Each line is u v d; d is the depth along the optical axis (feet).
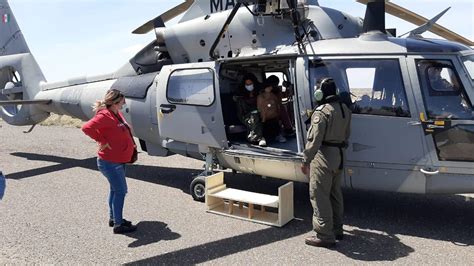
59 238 15.67
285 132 21.70
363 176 16.66
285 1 18.67
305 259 13.74
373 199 20.34
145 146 25.25
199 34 22.08
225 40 21.30
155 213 18.63
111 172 15.76
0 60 34.32
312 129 13.96
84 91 27.32
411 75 15.74
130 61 25.70
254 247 14.83
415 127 15.53
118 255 14.19
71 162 30.09
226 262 13.61
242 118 20.97
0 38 34.86
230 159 19.94
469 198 20.45
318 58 17.35
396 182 16.16
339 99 14.39
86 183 24.00
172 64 23.81
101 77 27.30
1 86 34.88
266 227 16.83
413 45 16.33
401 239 15.39
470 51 16.34
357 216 17.95
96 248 14.76
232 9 20.98
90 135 15.24
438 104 15.42
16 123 34.01
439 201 19.98
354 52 16.80
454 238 15.47
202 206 19.66
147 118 23.04
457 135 15.06
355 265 13.24
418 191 16.03
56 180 24.71
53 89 30.58
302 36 18.86
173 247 14.87
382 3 17.08
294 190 22.15
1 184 11.62
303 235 15.94
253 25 20.51
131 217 18.10
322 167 14.25
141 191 22.40
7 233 16.16
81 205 19.74
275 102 20.48
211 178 18.80
